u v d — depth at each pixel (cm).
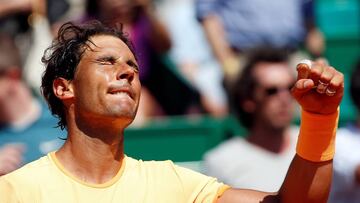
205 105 1616
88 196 680
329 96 664
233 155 1373
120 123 688
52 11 1565
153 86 1598
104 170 696
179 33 1645
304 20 1717
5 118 1446
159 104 1595
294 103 1534
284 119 1366
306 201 691
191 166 1528
